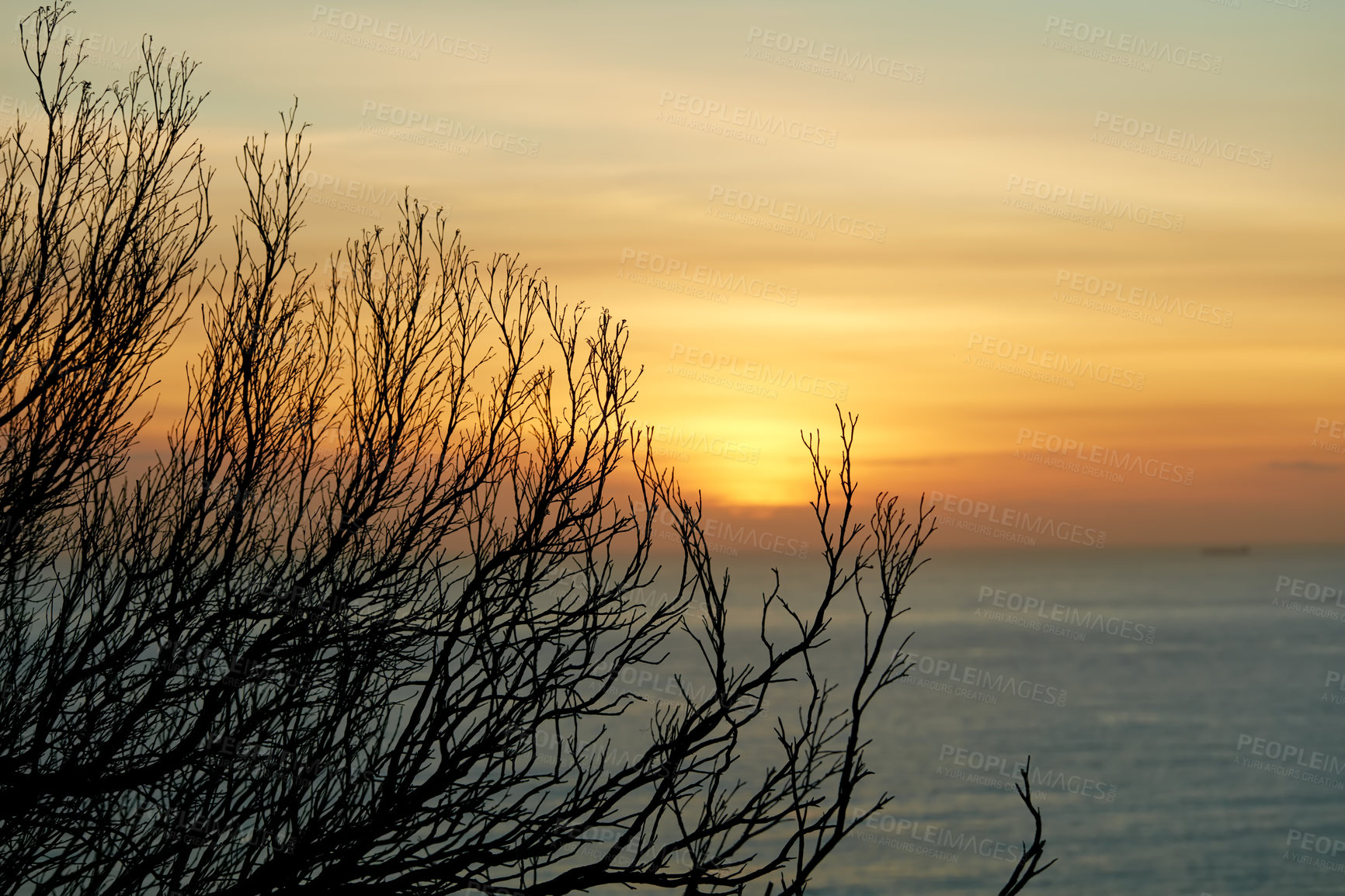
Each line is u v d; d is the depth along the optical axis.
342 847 5.65
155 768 5.77
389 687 6.34
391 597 6.43
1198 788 96.38
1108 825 83.00
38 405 6.20
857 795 91.12
